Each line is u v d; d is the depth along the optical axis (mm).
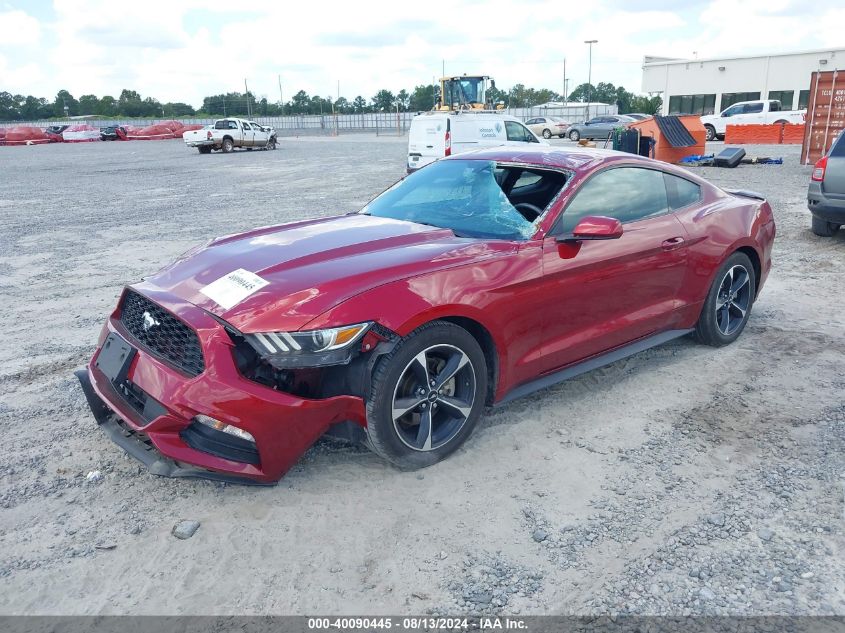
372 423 3174
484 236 3893
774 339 5301
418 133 19328
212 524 3031
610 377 4609
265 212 12617
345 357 2975
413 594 2596
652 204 4484
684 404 4184
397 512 3102
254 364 3051
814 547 2828
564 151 4531
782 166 19312
